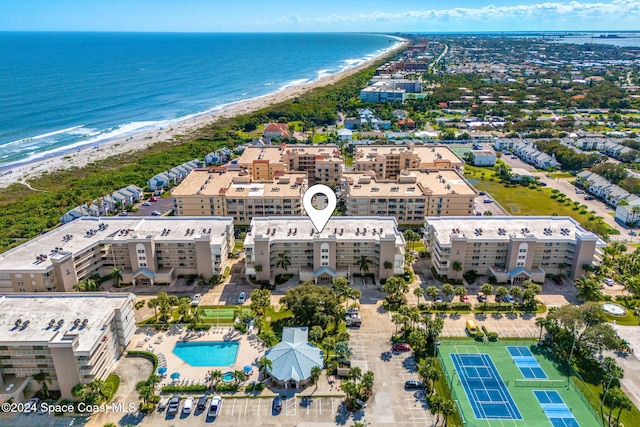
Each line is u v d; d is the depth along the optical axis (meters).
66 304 144.88
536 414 125.06
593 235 186.00
